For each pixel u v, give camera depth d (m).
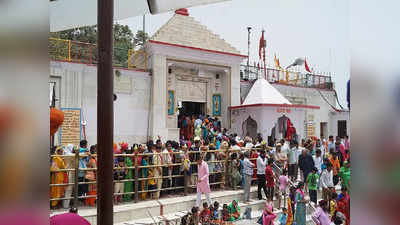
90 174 7.14
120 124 13.02
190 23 14.95
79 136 11.83
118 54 14.95
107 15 1.69
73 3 2.89
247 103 15.98
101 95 1.67
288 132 15.43
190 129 14.62
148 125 13.76
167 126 14.51
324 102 20.50
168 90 14.73
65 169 6.66
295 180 10.18
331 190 8.91
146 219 7.02
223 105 16.39
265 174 8.88
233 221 7.58
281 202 9.12
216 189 9.20
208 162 8.96
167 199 8.00
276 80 19.50
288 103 15.99
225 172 9.44
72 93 11.87
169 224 7.00
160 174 8.04
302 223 7.71
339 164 11.27
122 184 7.62
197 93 15.83
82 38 19.08
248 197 8.73
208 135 13.30
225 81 16.34
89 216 6.49
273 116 15.10
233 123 16.14
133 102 13.40
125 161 7.62
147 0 2.73
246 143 11.18
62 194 6.90
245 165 8.73
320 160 10.41
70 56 12.64
